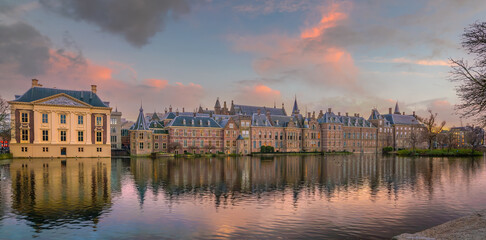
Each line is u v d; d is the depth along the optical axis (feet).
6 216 80.12
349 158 326.24
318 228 73.20
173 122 368.27
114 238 65.82
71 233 68.44
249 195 107.86
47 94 278.67
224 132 392.06
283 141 443.32
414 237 60.54
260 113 482.69
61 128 276.41
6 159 248.93
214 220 78.59
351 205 94.68
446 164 240.53
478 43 92.89
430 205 95.30
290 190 117.70
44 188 116.26
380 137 538.47
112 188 117.91
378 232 70.79
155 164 223.92
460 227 68.59
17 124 263.70
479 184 135.13
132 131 341.41
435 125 432.25
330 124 476.95
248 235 68.33
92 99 294.66
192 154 347.97
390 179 149.18
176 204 94.02
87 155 285.84
